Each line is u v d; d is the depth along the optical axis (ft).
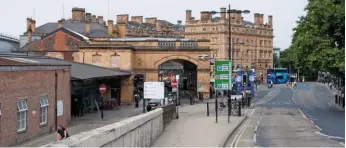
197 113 142.72
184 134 80.64
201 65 216.13
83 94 144.46
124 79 192.24
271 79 407.44
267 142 74.69
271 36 501.56
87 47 203.92
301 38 148.36
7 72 78.07
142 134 54.65
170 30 462.19
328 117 129.29
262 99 238.89
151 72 214.69
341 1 148.87
